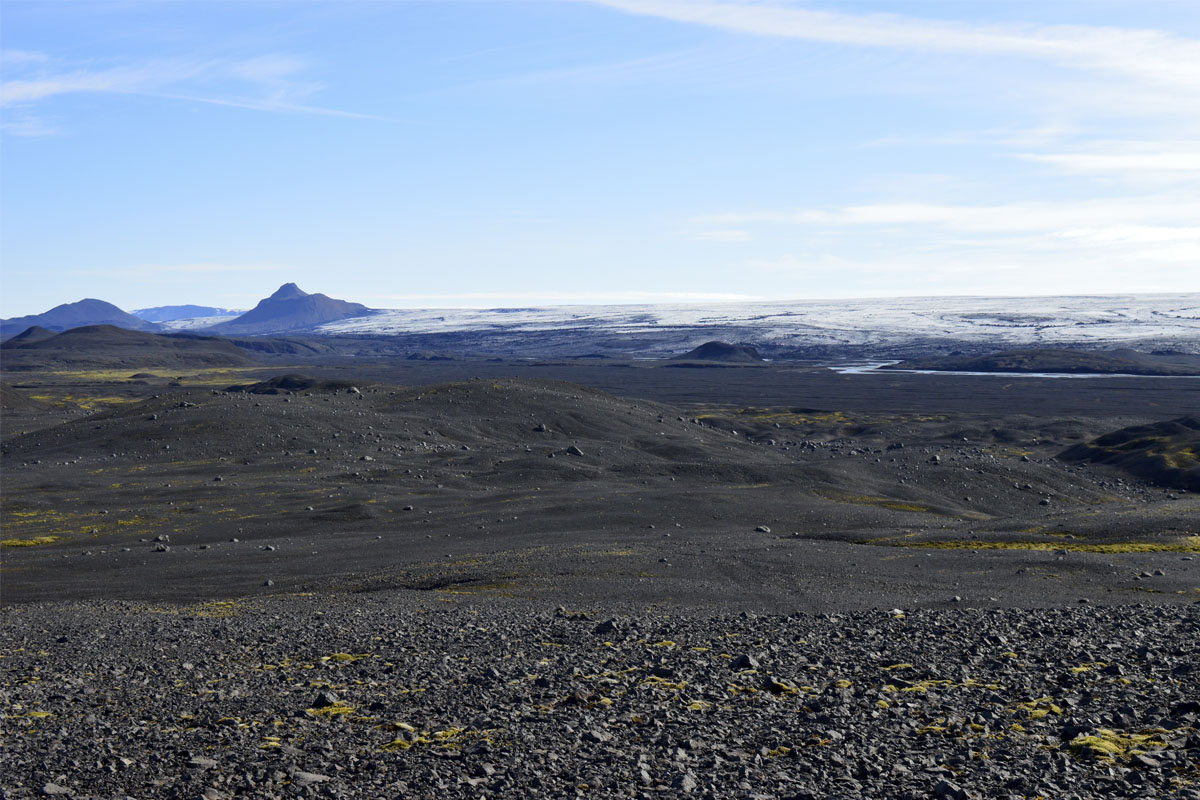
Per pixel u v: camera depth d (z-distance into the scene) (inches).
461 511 3216.0
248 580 2207.2
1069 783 463.8
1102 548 2255.2
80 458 4549.7
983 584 1835.6
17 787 525.3
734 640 992.9
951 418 7465.6
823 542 2428.6
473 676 823.7
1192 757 492.4
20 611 1749.5
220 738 625.9
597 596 1755.7
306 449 4719.5
